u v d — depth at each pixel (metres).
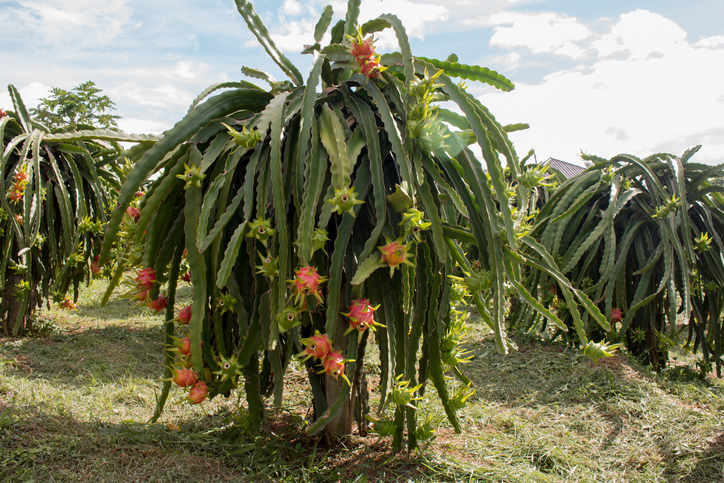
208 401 2.21
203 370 1.43
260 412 1.54
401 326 1.51
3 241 3.03
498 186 1.32
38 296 3.25
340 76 1.52
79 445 1.60
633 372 2.78
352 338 1.40
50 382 2.29
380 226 1.24
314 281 1.13
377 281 1.46
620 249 2.93
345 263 1.44
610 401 2.43
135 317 3.93
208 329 1.48
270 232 1.20
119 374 2.57
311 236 1.17
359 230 1.49
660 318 3.17
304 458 1.65
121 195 1.28
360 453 1.72
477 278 1.40
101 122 13.84
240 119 1.47
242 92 1.46
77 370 2.54
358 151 1.33
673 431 2.10
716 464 1.83
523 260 1.40
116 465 1.49
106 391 2.24
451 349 1.65
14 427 1.67
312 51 1.46
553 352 3.23
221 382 1.52
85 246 3.13
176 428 1.82
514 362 3.09
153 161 1.30
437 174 1.37
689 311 2.65
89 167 3.13
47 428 1.70
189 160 1.37
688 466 1.83
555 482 1.66
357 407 1.89
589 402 2.45
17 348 2.83
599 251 3.23
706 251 2.98
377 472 1.60
